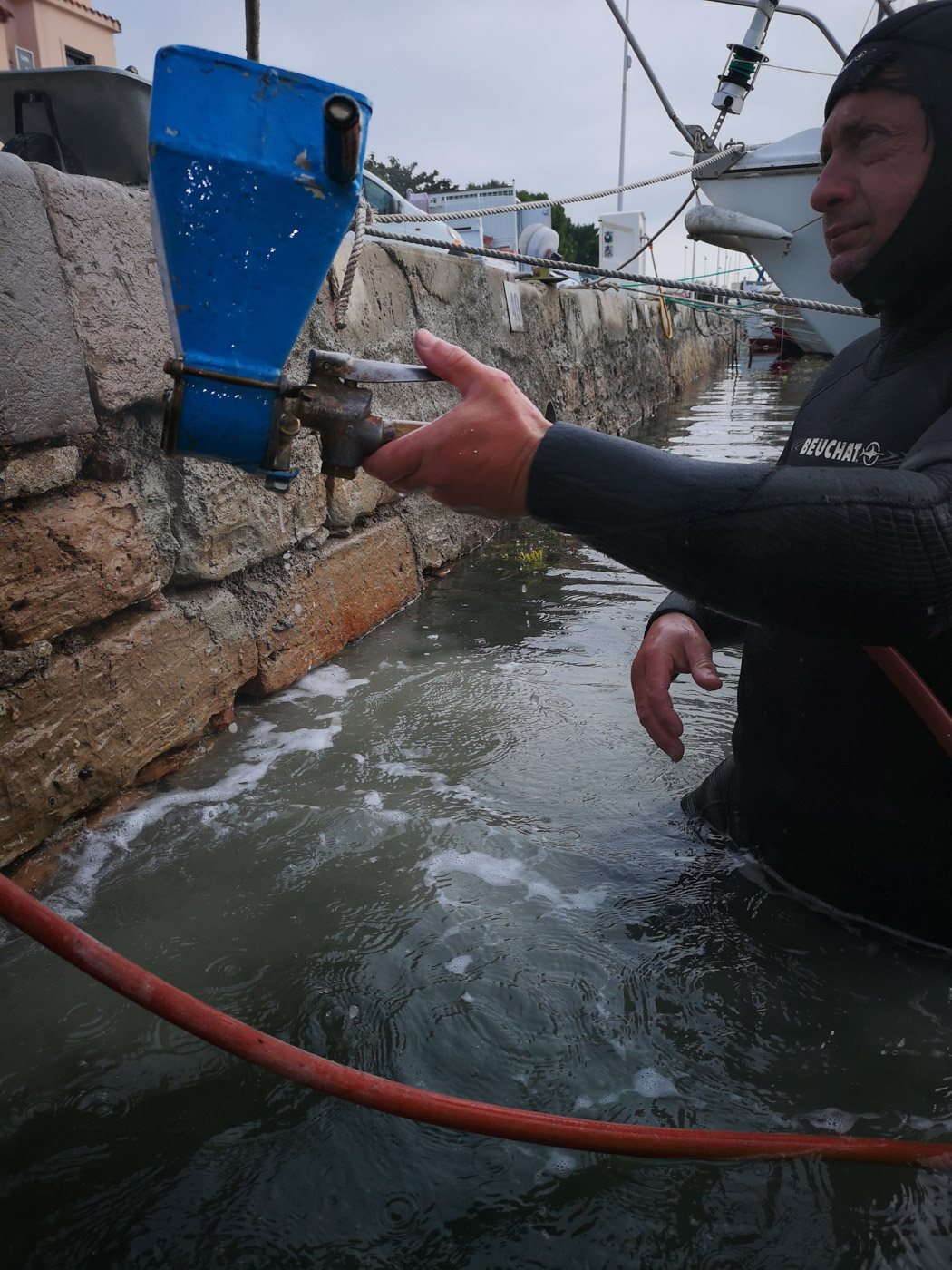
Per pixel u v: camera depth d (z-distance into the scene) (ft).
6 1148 5.05
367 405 3.77
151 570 9.46
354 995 6.17
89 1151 5.02
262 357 3.48
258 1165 4.91
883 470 3.84
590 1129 4.33
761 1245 4.37
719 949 6.46
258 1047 4.00
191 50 3.26
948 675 5.46
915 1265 4.25
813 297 29.99
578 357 30.78
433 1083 5.39
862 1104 5.17
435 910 7.11
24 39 39.99
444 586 16.90
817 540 3.64
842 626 3.86
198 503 10.18
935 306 5.39
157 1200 4.70
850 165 5.03
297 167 3.29
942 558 3.71
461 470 3.86
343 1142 5.05
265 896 7.39
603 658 12.66
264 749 10.21
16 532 7.87
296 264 3.39
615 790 8.91
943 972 6.15
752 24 24.80
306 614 12.50
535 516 3.93
